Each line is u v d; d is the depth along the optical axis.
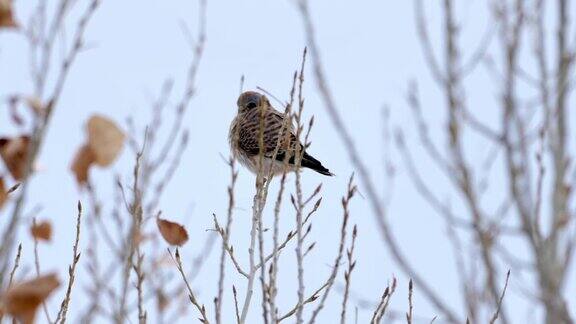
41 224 8.35
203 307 10.13
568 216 13.08
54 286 6.44
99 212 9.74
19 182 7.18
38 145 7.12
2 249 7.18
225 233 9.92
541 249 12.70
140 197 9.82
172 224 9.62
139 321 9.41
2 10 7.00
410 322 10.39
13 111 7.11
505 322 11.54
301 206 10.33
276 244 10.04
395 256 12.05
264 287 9.80
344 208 10.12
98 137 6.77
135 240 9.61
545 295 12.34
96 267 9.63
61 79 7.29
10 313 6.36
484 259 11.86
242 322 9.95
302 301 9.80
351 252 10.07
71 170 6.77
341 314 9.84
